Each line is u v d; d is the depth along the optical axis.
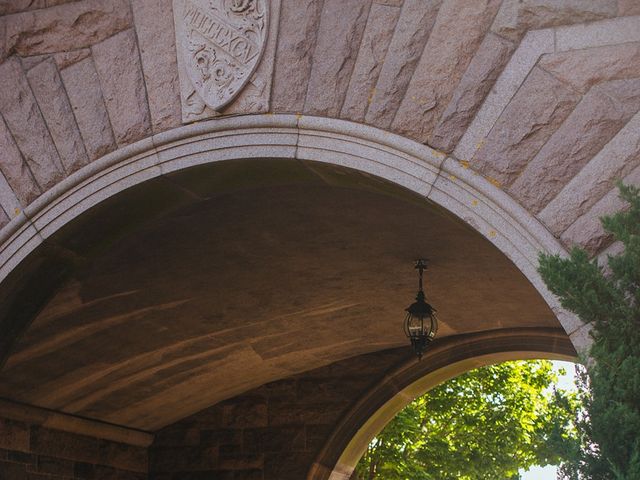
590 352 3.96
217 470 12.20
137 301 9.05
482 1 5.05
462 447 17.02
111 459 11.82
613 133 4.68
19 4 6.08
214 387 11.73
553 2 4.89
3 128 6.02
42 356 9.43
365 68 5.27
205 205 7.47
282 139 5.41
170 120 5.68
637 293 4.04
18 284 6.14
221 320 9.94
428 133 5.07
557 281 4.07
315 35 5.42
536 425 16.92
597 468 3.79
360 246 8.73
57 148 5.90
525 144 4.85
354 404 11.97
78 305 8.69
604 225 4.10
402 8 5.23
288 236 8.39
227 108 5.54
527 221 4.78
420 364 11.74
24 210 5.89
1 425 10.16
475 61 5.02
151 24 5.80
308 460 12.00
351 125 5.24
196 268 8.72
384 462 16.11
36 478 10.57
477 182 4.91
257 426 12.23
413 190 5.08
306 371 12.21
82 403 10.87
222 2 5.64
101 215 5.95
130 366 10.37
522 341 11.12
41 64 5.99
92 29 5.91
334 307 10.20
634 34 4.72
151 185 5.77
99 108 5.84
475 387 17.09
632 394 3.83
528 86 4.89
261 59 5.50
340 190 7.48
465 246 8.66
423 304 9.17
